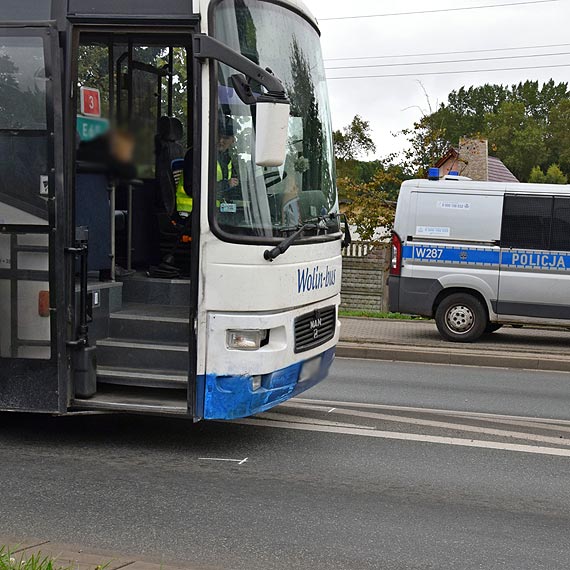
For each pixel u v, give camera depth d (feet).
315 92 27.73
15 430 27.55
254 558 17.58
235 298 23.68
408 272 51.93
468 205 51.06
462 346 49.93
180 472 23.54
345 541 18.74
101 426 28.35
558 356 47.26
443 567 17.48
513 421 31.91
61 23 23.77
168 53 29.84
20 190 24.02
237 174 23.88
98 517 19.71
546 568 17.66
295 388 25.88
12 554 16.24
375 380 40.29
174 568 16.07
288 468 24.31
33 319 24.20
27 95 23.84
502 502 21.94
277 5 25.95
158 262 28.58
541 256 50.16
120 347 25.21
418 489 22.79
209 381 23.77
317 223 26.63
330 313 28.27
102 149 27.27
